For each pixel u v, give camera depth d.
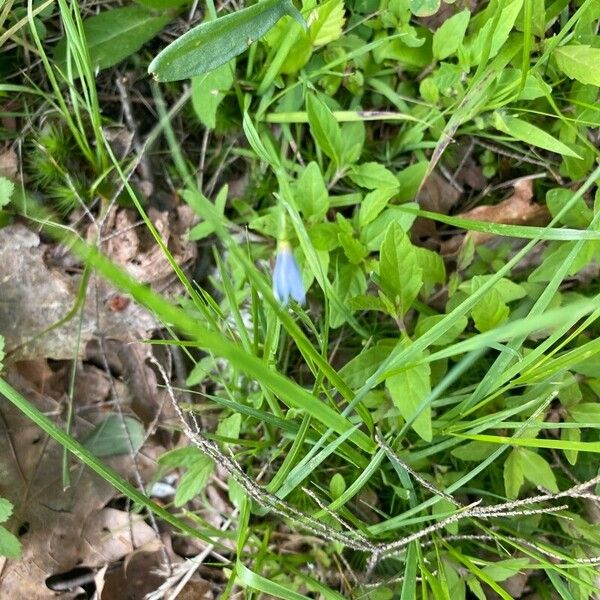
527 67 0.14
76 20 0.16
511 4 0.14
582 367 0.15
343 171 0.16
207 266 0.18
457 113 0.15
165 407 0.18
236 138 0.18
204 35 0.13
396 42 0.16
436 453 0.16
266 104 0.16
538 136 0.15
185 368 0.18
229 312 0.17
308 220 0.16
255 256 0.17
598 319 0.16
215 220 0.09
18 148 0.17
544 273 0.15
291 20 0.15
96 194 0.17
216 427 0.18
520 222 0.17
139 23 0.17
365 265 0.16
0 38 0.16
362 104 0.17
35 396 0.17
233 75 0.16
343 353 0.17
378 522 0.17
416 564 0.14
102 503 0.18
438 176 0.17
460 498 0.16
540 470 0.15
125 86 0.17
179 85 0.18
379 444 0.14
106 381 0.18
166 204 0.18
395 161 0.17
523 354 0.15
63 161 0.17
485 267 0.17
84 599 0.18
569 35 0.15
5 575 0.17
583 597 0.15
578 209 0.15
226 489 0.18
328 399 0.14
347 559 0.17
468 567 0.14
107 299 0.17
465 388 0.16
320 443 0.14
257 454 0.17
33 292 0.17
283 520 0.17
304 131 0.17
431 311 0.16
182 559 0.18
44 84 0.17
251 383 0.17
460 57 0.15
